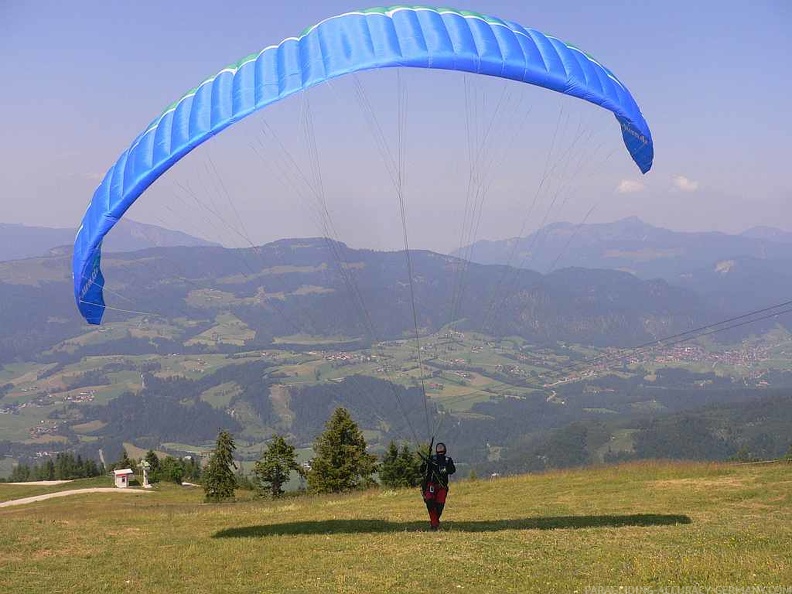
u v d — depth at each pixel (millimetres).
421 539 13617
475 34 15078
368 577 10906
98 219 14555
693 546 12398
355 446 47438
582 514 17578
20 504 56156
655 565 10672
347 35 14719
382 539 13812
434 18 15305
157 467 87188
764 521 15617
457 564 11430
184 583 11172
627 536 13492
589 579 10273
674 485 22422
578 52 16391
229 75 15367
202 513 20969
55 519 19078
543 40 15992
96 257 14945
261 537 14938
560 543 12859
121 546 14320
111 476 81062
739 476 23188
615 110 15406
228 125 14031
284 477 55156
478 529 15125
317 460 47656
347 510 20016
